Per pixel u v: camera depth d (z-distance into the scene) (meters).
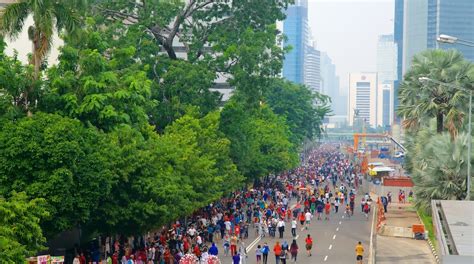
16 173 47.94
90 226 56.75
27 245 41.12
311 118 186.88
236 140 92.12
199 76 85.31
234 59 88.44
